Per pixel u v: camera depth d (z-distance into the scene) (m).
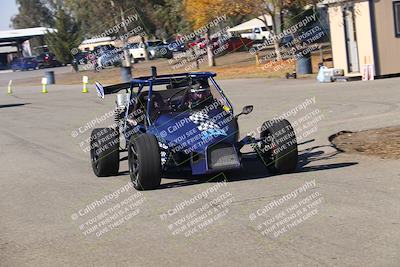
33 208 17.94
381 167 19.92
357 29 50.34
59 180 22.14
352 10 50.53
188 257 12.64
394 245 12.35
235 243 13.32
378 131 26.92
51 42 129.00
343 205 15.63
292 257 12.15
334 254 12.13
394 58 50.19
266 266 11.74
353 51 51.44
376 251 12.09
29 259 13.15
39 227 15.74
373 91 42.12
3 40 192.38
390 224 13.73
